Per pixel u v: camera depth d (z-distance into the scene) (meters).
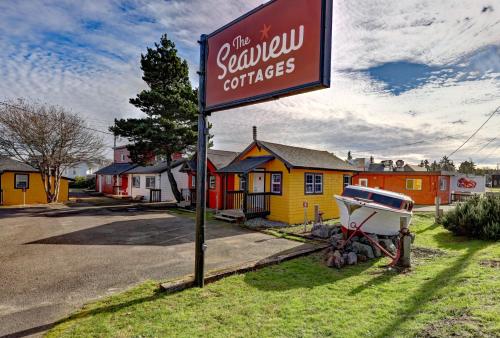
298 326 3.51
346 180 17.38
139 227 11.55
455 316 3.30
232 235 10.30
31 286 5.25
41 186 22.23
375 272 5.99
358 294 4.63
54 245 8.45
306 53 3.77
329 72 3.68
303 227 12.02
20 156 21.03
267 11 4.30
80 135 22.73
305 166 13.52
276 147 15.01
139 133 18.66
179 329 3.56
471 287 4.22
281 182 13.63
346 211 8.86
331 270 6.18
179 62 19.97
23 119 20.31
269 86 4.20
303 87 3.77
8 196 20.59
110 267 6.39
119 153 35.28
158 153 19.78
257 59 4.40
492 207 9.44
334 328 3.40
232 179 17.59
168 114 19.19
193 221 13.15
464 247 8.03
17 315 4.12
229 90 4.85
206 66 5.34
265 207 13.83
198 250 5.13
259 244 8.85
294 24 3.93
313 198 14.56
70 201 23.30
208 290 4.95
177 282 5.07
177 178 24.45
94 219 13.63
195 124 19.80
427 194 24.19
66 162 22.39
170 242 8.96
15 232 10.37
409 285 4.93
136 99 19.11
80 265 6.52
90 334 3.50
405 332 3.11
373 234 8.50
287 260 7.03
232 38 4.84
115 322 3.80
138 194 26.80
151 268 6.34
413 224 12.89
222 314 3.96
